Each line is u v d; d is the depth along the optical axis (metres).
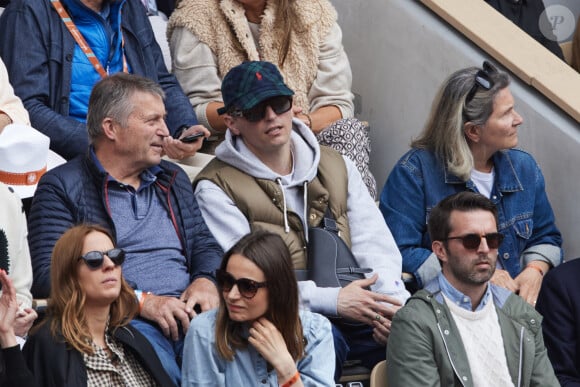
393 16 27.02
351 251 21.19
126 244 19.62
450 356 18.75
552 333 21.05
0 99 21.92
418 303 19.05
